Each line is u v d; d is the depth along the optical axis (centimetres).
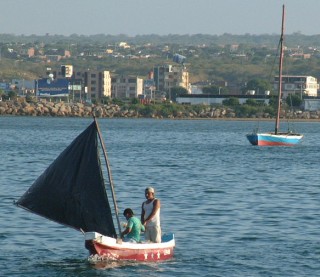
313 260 8206
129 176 16550
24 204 7738
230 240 9125
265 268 7856
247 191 13925
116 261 7738
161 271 7644
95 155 7806
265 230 9781
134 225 7838
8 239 9006
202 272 7662
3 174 16688
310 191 14075
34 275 7481
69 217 7762
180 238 9194
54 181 7731
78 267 7738
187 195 13162
